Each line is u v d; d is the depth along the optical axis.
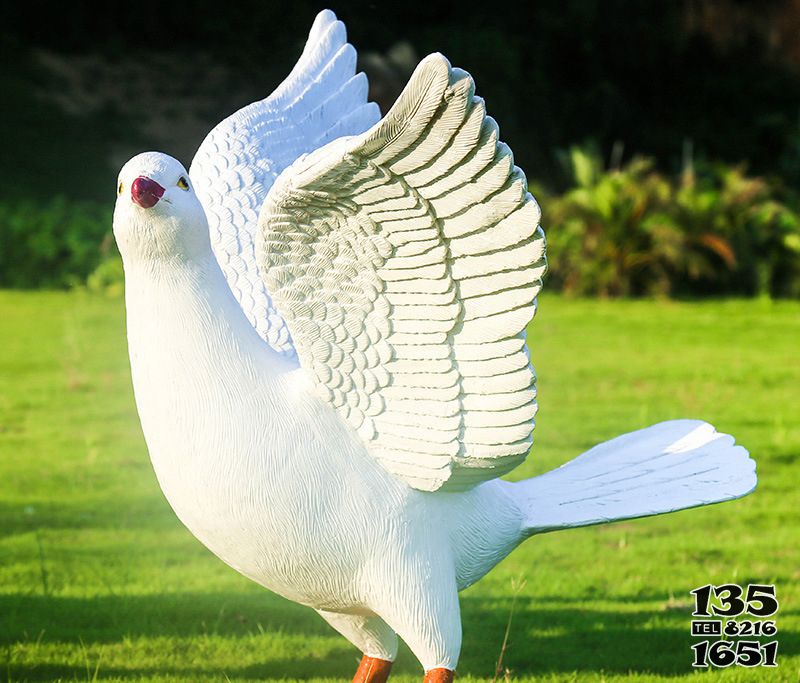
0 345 17.80
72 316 20.48
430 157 4.14
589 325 20.52
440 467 4.92
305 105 6.09
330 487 4.91
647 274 24.69
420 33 34.50
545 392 14.76
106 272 23.73
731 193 25.39
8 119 31.97
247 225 5.62
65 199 29.48
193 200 4.78
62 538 9.38
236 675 6.68
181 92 34.97
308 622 7.60
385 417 4.91
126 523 9.83
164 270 4.78
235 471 4.83
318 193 4.41
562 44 36.09
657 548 9.16
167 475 4.94
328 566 4.99
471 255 4.45
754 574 8.48
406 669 6.90
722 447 5.50
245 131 5.89
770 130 35.47
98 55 35.66
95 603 7.88
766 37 36.62
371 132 4.07
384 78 28.72
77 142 31.97
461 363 4.75
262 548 4.96
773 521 9.85
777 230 25.12
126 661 6.86
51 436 12.70
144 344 4.84
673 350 17.97
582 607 7.86
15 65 34.22
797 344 18.59
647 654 7.02
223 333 4.84
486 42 33.97
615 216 24.39
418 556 5.02
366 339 4.81
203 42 36.69
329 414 4.95
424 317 4.69
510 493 5.45
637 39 36.06
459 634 5.14
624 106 35.44
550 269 24.89
